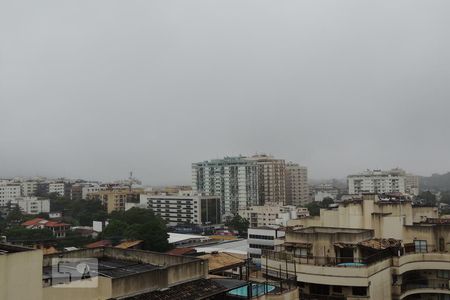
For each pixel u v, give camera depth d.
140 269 32.81
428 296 49.91
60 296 24.64
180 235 139.50
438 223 57.72
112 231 119.56
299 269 45.38
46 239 116.12
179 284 30.09
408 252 52.16
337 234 48.09
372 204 56.66
